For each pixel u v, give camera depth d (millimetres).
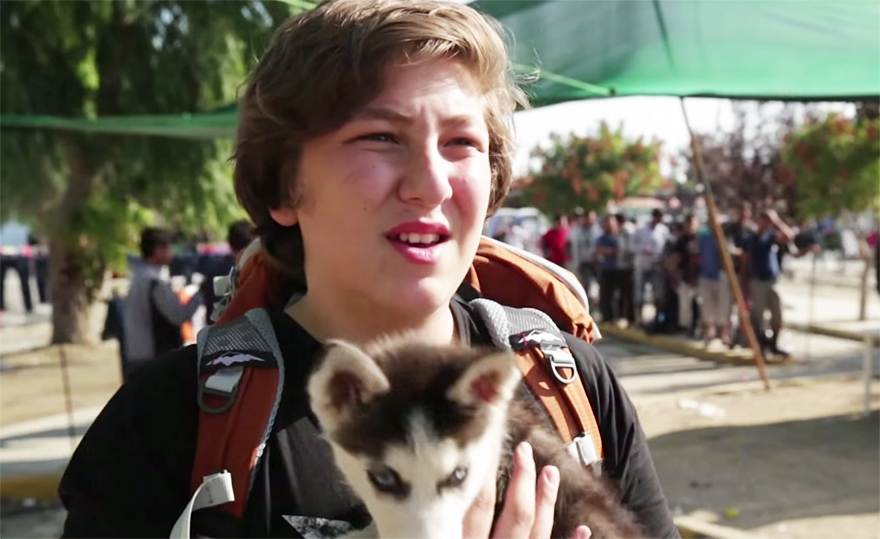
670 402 10164
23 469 7539
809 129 16484
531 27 6199
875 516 6031
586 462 1987
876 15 5645
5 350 15445
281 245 2094
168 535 1711
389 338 2016
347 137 1769
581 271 19922
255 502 1670
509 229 21656
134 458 1747
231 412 1706
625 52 5918
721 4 5875
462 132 1829
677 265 16109
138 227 15023
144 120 8664
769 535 5727
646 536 2104
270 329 1866
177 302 7766
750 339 11070
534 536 1692
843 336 15648
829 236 33281
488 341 2113
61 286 15633
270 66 1867
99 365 13734
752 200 23297
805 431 8609
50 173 14594
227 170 15234
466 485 1900
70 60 14258
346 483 1825
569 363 2055
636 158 26125
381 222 1774
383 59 1734
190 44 14539
